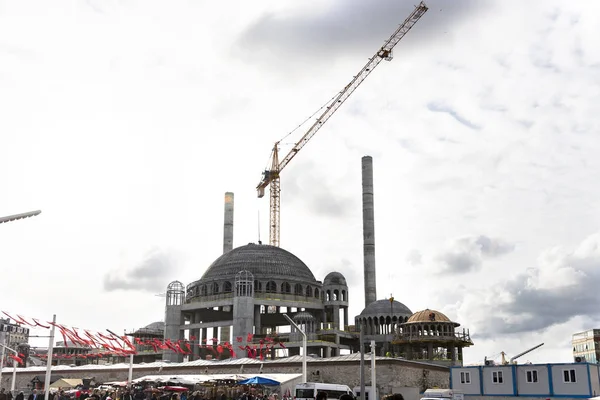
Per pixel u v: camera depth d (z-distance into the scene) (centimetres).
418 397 9106
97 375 12069
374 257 19812
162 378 8119
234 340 14012
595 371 7588
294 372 10056
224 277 15050
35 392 7156
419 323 12669
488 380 8375
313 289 15675
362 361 4922
